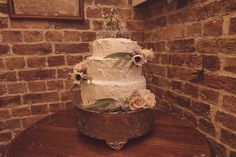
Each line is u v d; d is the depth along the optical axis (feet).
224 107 2.32
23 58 3.46
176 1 3.12
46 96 3.71
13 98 3.50
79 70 2.09
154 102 1.98
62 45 3.67
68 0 3.54
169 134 2.26
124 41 1.97
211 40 2.45
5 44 3.33
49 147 2.01
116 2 3.91
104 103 1.91
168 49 3.42
